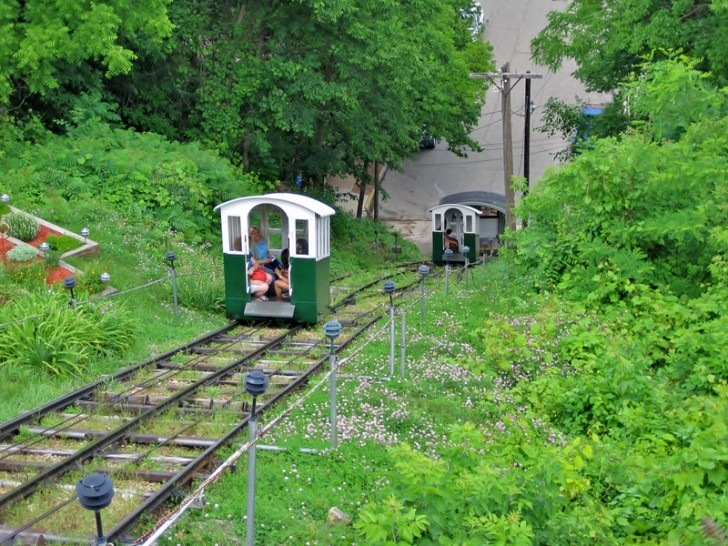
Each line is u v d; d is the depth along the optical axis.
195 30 22.92
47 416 8.42
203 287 14.83
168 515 5.59
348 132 27.55
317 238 13.56
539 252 12.95
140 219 18.19
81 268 14.29
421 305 14.51
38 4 16.94
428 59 26.88
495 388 9.64
